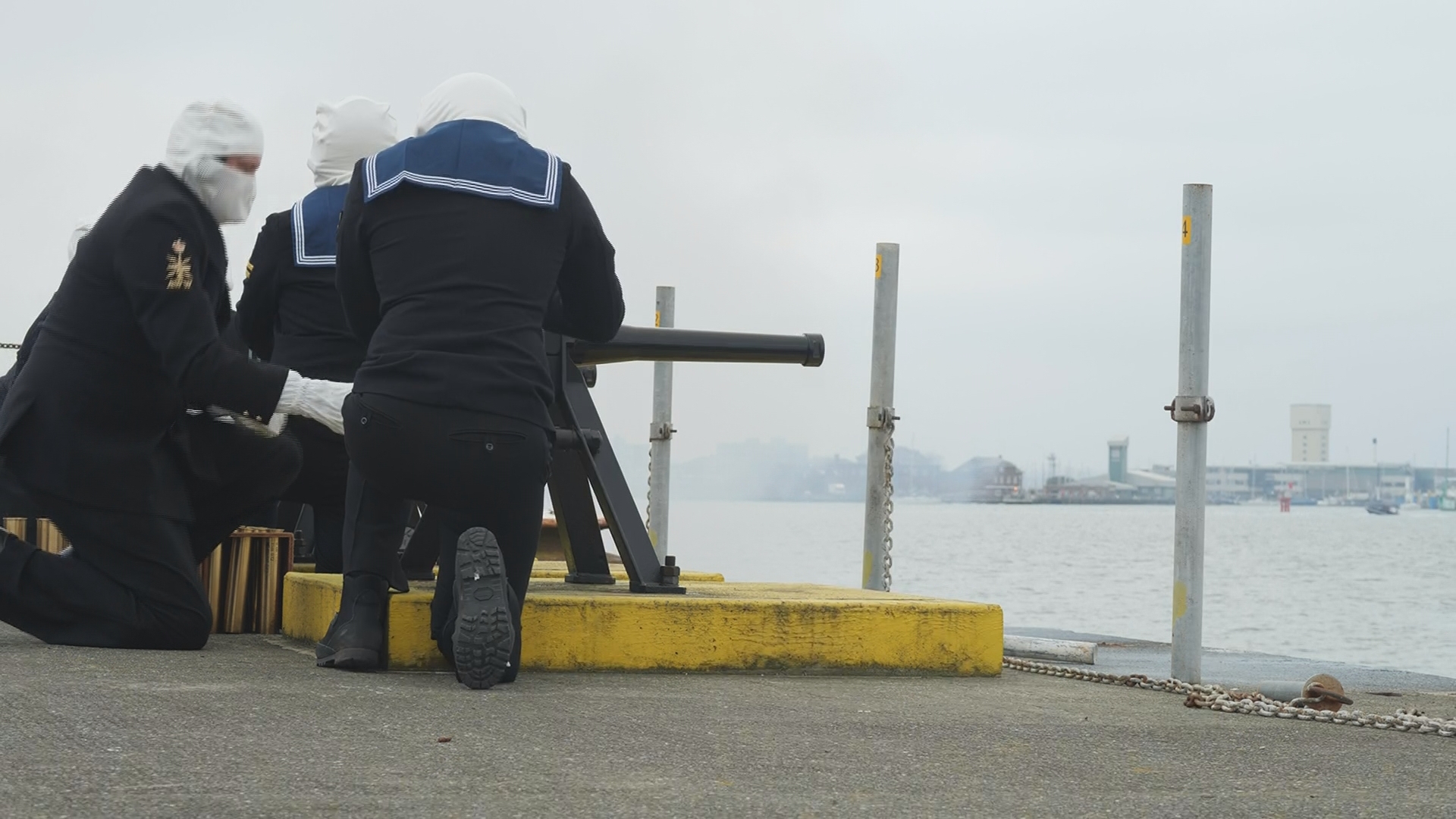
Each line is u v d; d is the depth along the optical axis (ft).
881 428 22.02
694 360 16.31
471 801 7.20
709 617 13.75
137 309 13.24
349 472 13.35
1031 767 8.77
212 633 16.62
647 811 7.11
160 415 13.79
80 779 7.30
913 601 14.82
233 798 7.04
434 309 11.71
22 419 13.52
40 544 17.62
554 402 15.39
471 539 11.59
